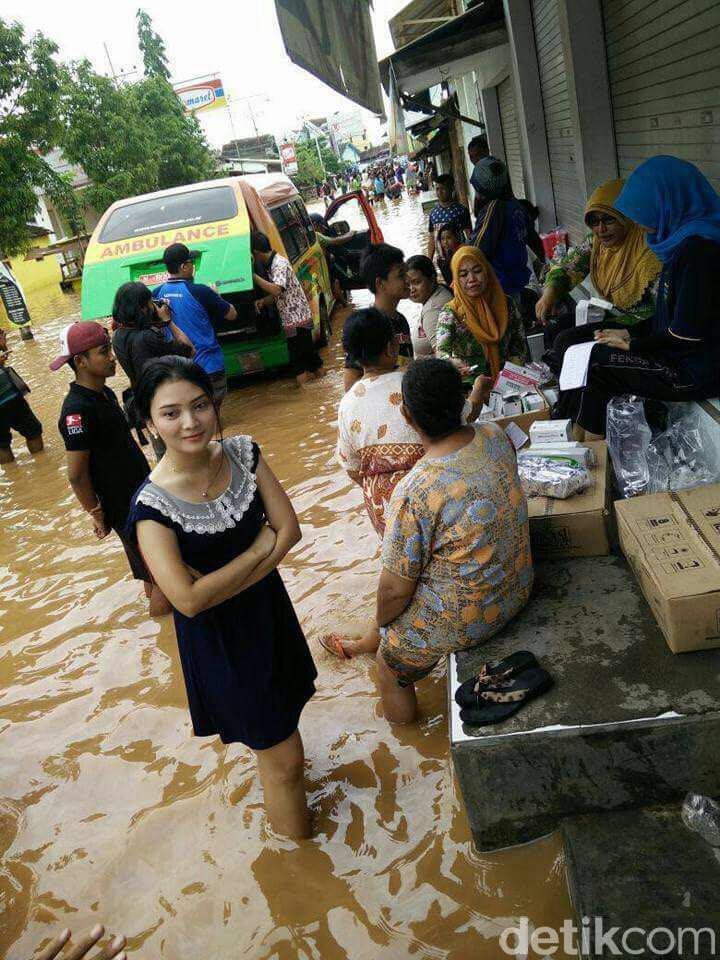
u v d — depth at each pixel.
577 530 2.94
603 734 2.23
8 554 5.47
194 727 2.58
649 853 2.15
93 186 32.41
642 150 6.03
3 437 7.46
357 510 4.95
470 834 2.55
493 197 6.11
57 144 29.41
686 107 4.92
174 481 2.30
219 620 2.39
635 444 3.74
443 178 8.96
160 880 2.62
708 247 3.34
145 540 2.25
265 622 2.46
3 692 3.85
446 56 9.12
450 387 2.45
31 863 2.80
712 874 2.05
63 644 4.18
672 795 2.30
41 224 37.81
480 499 2.47
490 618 2.63
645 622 2.58
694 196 3.44
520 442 3.71
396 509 2.50
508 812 2.37
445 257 7.48
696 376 3.47
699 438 3.71
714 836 2.15
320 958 2.25
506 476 2.55
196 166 38.62
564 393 4.14
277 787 2.59
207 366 6.23
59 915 2.57
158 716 3.47
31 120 25.78
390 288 4.03
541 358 5.07
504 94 11.70
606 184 4.28
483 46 9.20
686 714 2.20
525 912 2.26
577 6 6.22
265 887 2.51
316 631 3.76
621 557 2.96
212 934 2.39
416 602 2.65
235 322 7.76
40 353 14.03
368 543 4.51
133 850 2.77
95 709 3.60
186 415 2.18
